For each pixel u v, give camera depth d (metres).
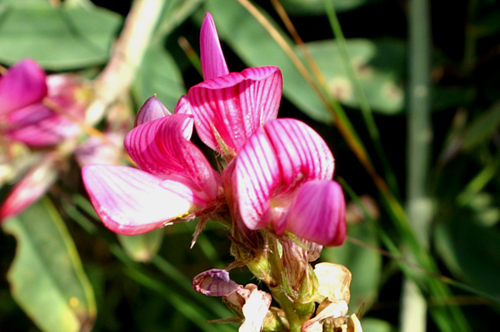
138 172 0.12
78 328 0.16
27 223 0.16
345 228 0.11
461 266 0.16
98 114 0.16
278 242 0.12
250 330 0.12
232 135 0.12
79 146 0.16
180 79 0.16
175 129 0.11
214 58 0.12
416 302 0.16
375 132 0.16
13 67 0.14
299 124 0.11
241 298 0.12
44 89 0.14
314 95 0.16
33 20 0.16
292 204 0.11
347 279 0.12
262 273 0.12
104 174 0.12
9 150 0.15
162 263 0.16
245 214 0.11
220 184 0.12
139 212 0.12
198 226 0.12
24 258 0.16
